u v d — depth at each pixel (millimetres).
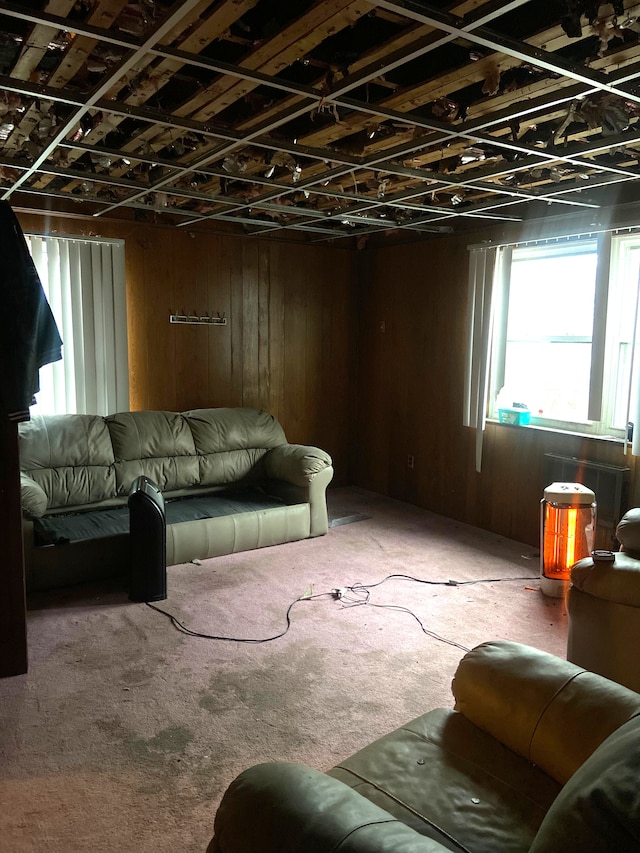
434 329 5195
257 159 3150
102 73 2250
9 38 2016
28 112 2551
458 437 5051
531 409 4586
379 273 5750
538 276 4469
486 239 4691
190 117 2545
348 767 1513
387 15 1813
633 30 1813
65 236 4359
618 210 3836
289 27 1808
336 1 1665
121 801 1986
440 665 2846
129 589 3580
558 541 3611
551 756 1455
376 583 3803
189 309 5055
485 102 2373
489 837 1291
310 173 3441
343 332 5988
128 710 2477
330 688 2650
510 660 1672
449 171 3326
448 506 5199
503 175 3408
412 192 3693
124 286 4633
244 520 4270
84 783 2064
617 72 2047
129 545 3721
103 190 3896
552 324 4402
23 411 2543
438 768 1503
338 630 3182
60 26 1766
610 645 2516
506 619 3326
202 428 4703
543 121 2602
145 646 2990
